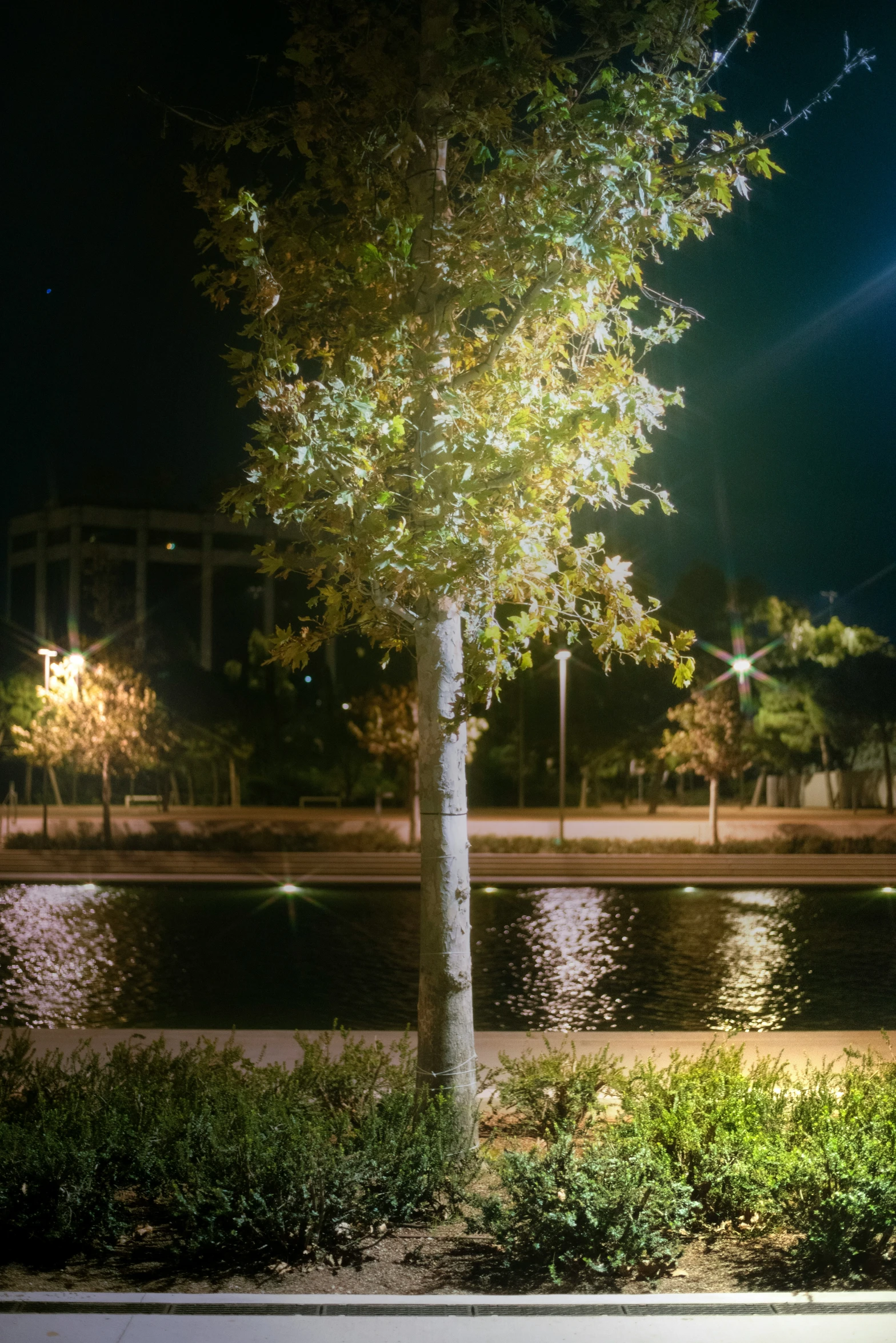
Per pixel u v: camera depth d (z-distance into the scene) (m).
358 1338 4.47
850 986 17.75
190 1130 6.00
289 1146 5.81
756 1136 6.27
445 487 6.98
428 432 7.19
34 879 33.66
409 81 7.33
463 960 7.22
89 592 82.31
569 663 51.19
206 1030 11.44
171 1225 5.83
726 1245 5.72
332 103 7.38
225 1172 5.66
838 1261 5.25
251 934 23.48
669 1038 10.71
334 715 64.06
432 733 7.26
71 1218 5.45
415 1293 5.08
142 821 46.28
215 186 7.38
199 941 22.62
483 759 60.94
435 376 7.00
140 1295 4.87
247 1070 8.13
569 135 6.84
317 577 7.57
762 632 57.09
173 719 58.25
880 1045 10.45
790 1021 15.12
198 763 59.12
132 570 84.56
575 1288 5.16
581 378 7.48
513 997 17.00
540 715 54.16
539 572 6.86
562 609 7.20
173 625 84.75
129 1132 6.05
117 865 35.59
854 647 56.56
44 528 86.12
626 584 7.16
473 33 6.86
